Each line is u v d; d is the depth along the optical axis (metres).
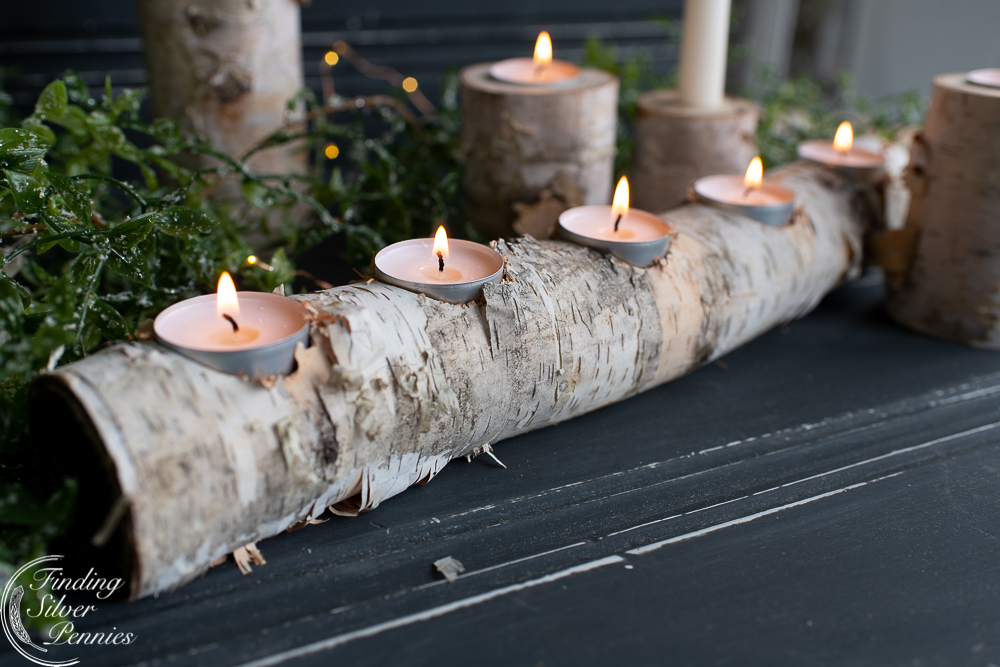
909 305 0.58
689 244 0.51
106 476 0.41
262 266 0.53
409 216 0.62
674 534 0.47
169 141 0.54
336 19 0.76
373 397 0.44
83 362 0.42
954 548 0.46
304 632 0.43
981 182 0.54
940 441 0.51
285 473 0.43
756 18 0.93
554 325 0.47
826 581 0.45
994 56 0.79
